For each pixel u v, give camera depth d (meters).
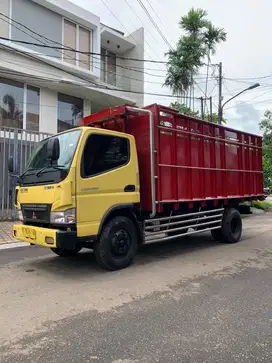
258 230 11.85
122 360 3.02
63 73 16.48
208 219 8.46
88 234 5.45
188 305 4.36
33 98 16.03
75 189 5.31
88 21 17.44
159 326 3.72
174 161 7.15
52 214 5.35
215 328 3.67
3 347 3.27
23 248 8.11
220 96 20.05
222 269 6.22
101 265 5.92
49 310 4.19
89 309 4.22
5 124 14.89
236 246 8.61
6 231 9.91
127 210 6.29
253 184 10.22
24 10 14.95
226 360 3.02
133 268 6.22
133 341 3.37
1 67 14.24
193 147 7.76
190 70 20.77
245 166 9.82
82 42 17.58
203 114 21.08
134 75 22.00
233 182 9.18
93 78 18.06
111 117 6.94
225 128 8.90
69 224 5.23
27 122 15.70
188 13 21.08
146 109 6.84
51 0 15.63
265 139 35.97
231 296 4.71
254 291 4.94
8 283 5.33
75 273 5.91
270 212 20.38
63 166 5.41
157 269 6.16
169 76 20.91
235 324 3.78
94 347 3.25
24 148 11.62
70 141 5.71
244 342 3.35
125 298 4.62
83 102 18.59
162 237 7.07
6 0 14.27
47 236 5.30
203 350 3.19
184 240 9.52
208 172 8.21
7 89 15.03
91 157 5.63
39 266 6.43
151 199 6.57
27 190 6.03
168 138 7.05
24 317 3.98
